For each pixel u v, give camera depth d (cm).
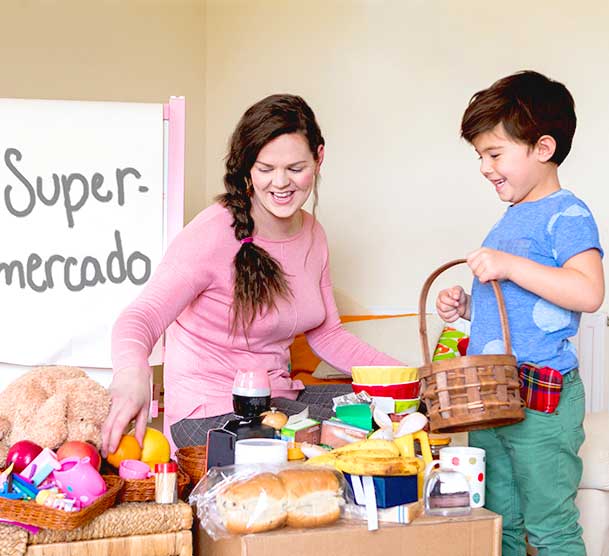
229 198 185
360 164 327
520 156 160
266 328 186
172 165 216
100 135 213
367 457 130
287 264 191
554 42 300
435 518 129
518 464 155
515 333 159
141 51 338
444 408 141
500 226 167
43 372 149
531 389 152
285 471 128
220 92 354
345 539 124
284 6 339
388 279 323
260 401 157
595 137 294
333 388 199
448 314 174
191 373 186
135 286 212
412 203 321
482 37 312
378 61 324
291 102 178
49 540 122
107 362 211
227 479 126
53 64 314
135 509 127
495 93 162
